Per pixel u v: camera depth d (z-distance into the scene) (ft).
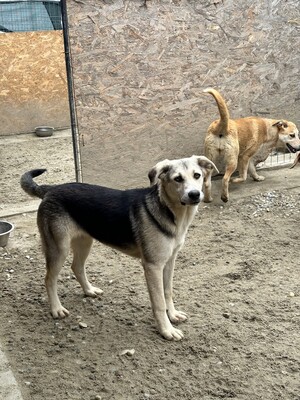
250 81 13.98
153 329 7.40
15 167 16.58
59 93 21.56
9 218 11.88
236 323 7.51
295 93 14.73
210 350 6.88
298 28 14.23
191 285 8.68
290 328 7.36
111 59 12.12
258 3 13.50
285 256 9.72
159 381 6.30
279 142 13.43
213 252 9.97
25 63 20.68
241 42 13.55
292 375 6.38
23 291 8.54
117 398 6.00
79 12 11.54
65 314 7.71
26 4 21.12
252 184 13.60
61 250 7.36
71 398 6.00
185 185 6.60
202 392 6.09
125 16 12.04
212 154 12.33
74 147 12.26
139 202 7.01
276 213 11.79
